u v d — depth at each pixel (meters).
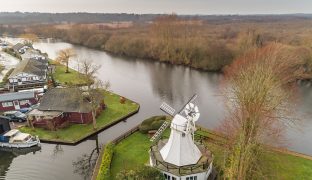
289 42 113.62
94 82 70.88
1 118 48.66
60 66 107.62
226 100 63.78
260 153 37.56
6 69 102.25
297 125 56.66
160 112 63.69
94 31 180.25
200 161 35.94
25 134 49.34
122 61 122.50
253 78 37.28
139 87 84.38
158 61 122.19
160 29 122.69
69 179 40.09
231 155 36.91
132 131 50.16
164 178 33.28
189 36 125.12
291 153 42.53
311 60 86.94
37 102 64.56
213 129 54.03
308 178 36.53
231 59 101.81
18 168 43.09
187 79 93.31
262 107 34.41
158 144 40.28
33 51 121.94
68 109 55.22
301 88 81.44
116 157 42.06
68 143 49.03
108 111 62.06
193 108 34.91
